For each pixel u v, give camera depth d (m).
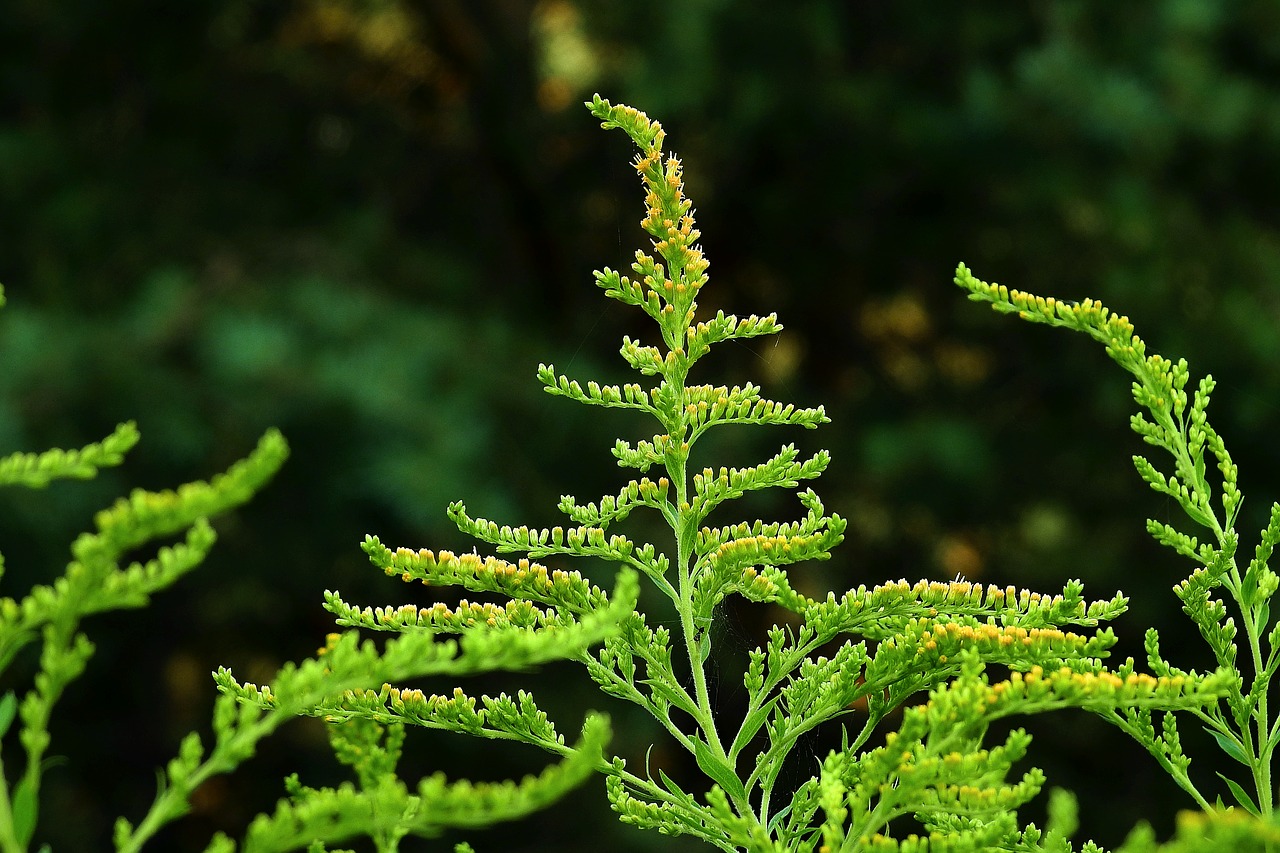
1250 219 13.32
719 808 1.45
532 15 15.29
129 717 13.36
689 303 1.88
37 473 1.16
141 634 13.05
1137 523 12.96
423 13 15.15
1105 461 13.08
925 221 13.80
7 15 13.71
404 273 13.30
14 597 10.38
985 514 12.95
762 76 12.49
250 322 10.96
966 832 1.53
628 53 13.45
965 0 12.98
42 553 10.37
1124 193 12.12
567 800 11.98
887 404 13.98
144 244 12.68
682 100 12.22
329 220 13.70
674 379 1.87
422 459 10.41
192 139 14.56
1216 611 1.85
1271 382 12.02
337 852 1.42
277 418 10.54
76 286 12.11
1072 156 12.20
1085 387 13.47
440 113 16.19
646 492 1.89
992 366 14.22
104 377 10.51
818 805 1.72
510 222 15.91
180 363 10.91
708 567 1.90
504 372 12.02
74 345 10.69
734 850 1.77
